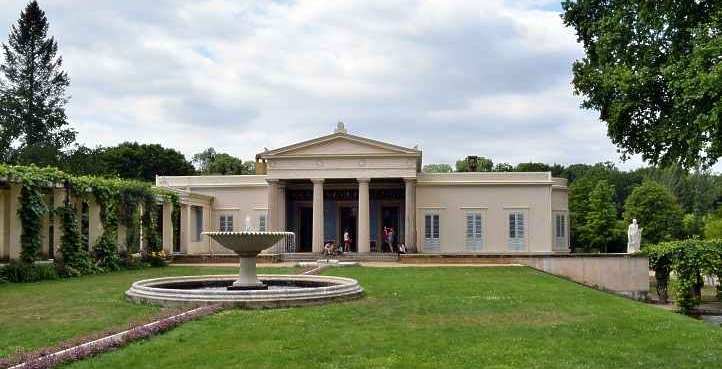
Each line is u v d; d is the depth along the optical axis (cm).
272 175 4531
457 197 4697
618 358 1094
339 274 2952
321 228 4488
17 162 5925
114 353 1069
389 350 1127
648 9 2189
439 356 1080
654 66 2275
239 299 1631
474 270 3253
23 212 2691
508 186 4666
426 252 4684
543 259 3719
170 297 1672
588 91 2561
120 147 7775
